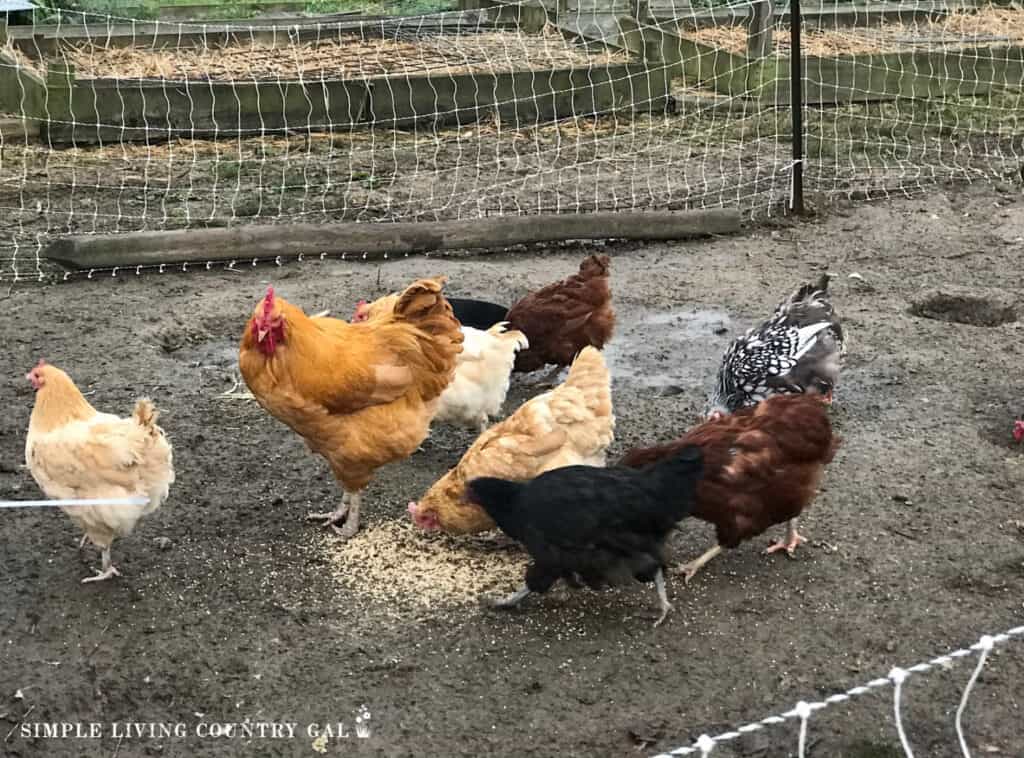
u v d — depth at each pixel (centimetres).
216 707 207
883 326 371
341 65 664
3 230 448
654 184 513
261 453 293
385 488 279
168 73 626
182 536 256
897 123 609
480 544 257
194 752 197
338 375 241
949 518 264
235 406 318
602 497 216
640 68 626
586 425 246
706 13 746
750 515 234
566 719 204
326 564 248
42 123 557
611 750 198
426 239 435
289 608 233
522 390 340
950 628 227
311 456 293
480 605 235
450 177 526
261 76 627
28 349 348
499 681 213
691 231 456
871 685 180
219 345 360
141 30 703
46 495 249
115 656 218
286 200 490
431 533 260
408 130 610
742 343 293
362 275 412
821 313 296
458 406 284
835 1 787
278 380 240
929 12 777
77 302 386
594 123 620
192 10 810
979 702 208
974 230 461
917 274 418
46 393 228
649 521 219
